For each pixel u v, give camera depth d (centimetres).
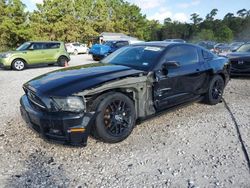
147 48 521
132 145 412
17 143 418
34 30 4294
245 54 1004
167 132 464
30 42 1462
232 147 405
